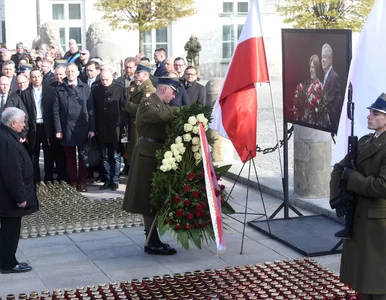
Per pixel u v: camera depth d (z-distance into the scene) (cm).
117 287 693
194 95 1161
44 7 3192
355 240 585
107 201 1039
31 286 731
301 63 870
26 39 3259
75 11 3225
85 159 1144
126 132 1142
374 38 743
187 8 2856
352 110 613
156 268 782
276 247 848
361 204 581
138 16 2767
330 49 811
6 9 3231
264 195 1107
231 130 870
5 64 1272
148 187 808
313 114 858
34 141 1181
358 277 580
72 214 966
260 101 2342
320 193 1031
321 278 711
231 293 665
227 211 810
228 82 866
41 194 1094
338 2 2461
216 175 811
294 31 877
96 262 805
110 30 2812
